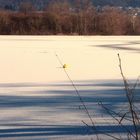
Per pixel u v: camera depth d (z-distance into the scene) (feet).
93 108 40.27
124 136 29.43
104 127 32.58
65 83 56.80
